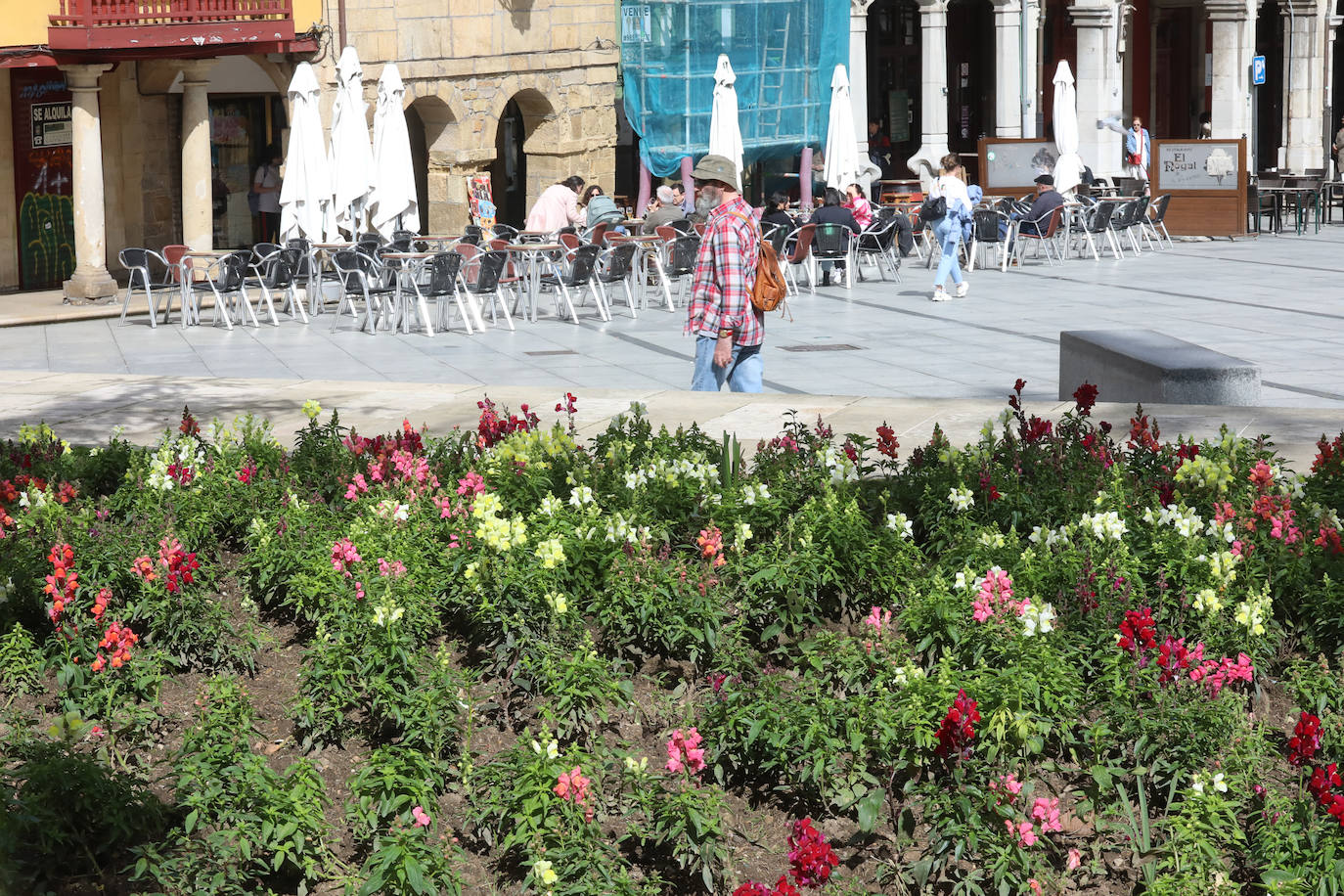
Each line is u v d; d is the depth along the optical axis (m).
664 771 5.96
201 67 25.44
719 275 11.19
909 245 26.86
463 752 5.86
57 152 27.02
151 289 21.52
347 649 6.29
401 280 20.56
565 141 33.81
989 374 16.44
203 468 8.15
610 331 20.48
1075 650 6.12
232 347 19.41
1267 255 28.61
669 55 34.50
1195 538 6.79
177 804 5.57
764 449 8.33
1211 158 32.16
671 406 11.34
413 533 7.18
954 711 5.38
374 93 29.44
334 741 6.19
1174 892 5.17
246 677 6.69
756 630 6.80
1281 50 50.81
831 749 5.68
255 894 5.27
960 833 5.39
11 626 6.62
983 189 33.50
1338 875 5.14
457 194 31.64
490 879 5.48
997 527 7.29
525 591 6.51
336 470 8.27
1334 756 5.89
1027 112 38.03
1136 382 11.86
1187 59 49.03
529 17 32.53
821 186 38.16
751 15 35.50
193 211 25.67
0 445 8.97
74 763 5.46
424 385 12.98
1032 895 5.25
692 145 35.12
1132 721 5.73
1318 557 6.76
